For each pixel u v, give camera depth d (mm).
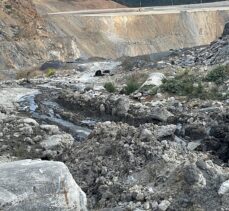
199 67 30203
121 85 30703
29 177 10820
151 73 30594
